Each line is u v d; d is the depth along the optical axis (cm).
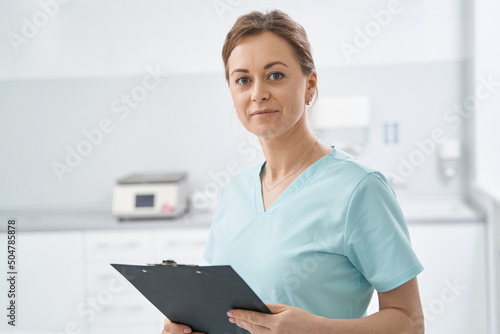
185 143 334
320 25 320
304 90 107
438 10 314
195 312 104
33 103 334
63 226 292
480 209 292
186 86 330
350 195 104
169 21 326
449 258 278
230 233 120
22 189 339
